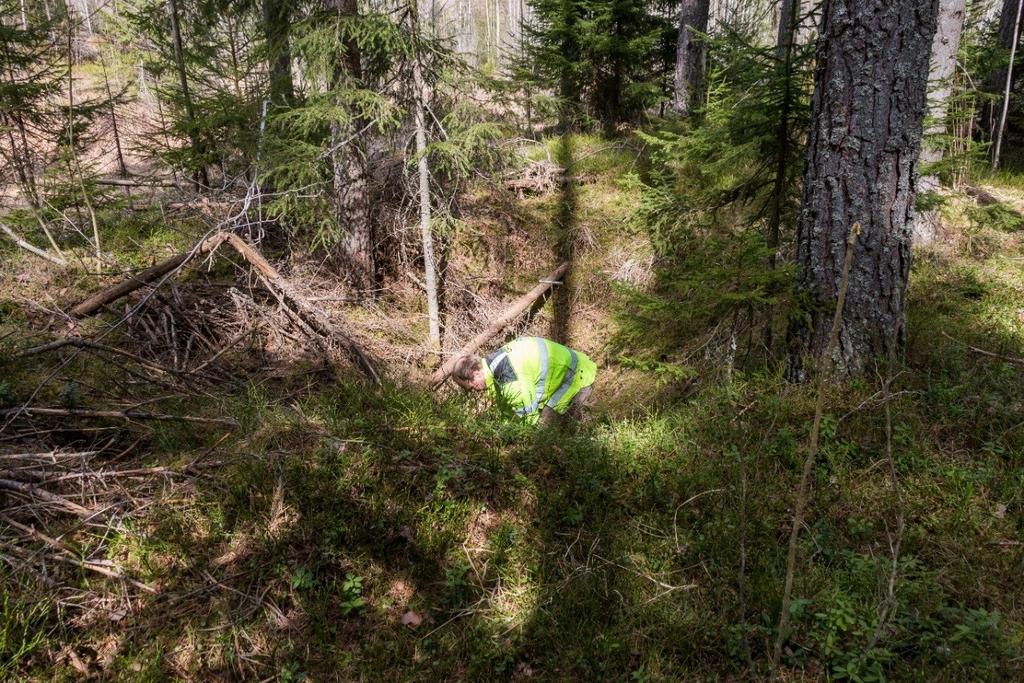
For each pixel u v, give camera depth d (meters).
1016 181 8.95
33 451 3.56
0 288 5.92
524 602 3.09
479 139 6.91
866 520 3.26
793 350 4.57
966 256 6.98
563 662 2.76
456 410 4.48
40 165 8.23
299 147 6.61
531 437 4.07
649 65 11.98
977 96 9.06
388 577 3.22
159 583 3.02
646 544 3.28
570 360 4.79
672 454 3.87
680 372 4.65
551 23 10.99
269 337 6.15
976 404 4.03
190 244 7.21
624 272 7.95
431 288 7.20
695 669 2.68
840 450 3.69
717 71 6.77
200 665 2.75
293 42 6.42
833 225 4.29
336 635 2.94
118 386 4.56
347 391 4.90
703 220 7.13
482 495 3.61
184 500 3.35
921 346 4.88
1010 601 2.77
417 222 7.94
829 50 4.17
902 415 3.94
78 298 5.98
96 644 2.76
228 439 3.92
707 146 6.49
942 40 7.51
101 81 15.15
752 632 2.74
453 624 3.02
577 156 10.17
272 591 3.06
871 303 4.30
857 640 2.65
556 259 8.64
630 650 2.77
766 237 5.53
